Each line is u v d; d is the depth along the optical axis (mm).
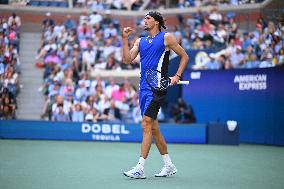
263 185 14203
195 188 13344
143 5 50844
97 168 17688
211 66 38906
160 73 15023
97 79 39938
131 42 44188
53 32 46031
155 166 18750
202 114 38438
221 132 32594
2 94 38219
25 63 45406
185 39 43625
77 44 45188
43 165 18297
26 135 32469
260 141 34875
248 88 35844
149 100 14930
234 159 22641
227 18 44031
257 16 42156
